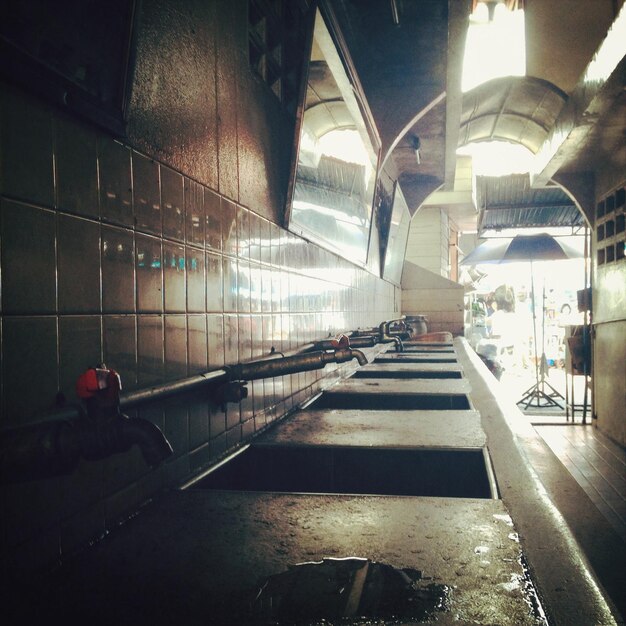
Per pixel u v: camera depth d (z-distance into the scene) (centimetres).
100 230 104
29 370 86
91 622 73
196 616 73
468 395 263
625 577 94
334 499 119
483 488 151
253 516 110
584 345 707
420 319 739
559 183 683
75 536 95
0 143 81
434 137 559
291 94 230
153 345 123
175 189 135
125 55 109
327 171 305
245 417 179
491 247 934
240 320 178
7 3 81
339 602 76
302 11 236
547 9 533
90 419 79
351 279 404
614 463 520
